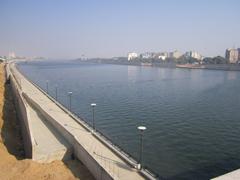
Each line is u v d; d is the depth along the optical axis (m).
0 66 144.62
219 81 116.50
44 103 56.34
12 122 48.94
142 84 108.75
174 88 94.56
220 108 60.06
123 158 25.77
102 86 103.88
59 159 28.69
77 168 26.58
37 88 82.44
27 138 34.91
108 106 63.53
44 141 32.00
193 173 28.48
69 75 160.12
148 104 65.19
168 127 45.25
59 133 35.41
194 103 65.94
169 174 28.19
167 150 34.84
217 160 31.89
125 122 48.41
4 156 28.66
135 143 37.38
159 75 155.12
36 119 43.03
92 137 32.31
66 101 71.75
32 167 25.39
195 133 42.03
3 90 74.50
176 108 60.22
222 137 40.19
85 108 61.81
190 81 118.12
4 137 38.09
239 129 44.09
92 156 25.08
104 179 22.45
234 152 34.38
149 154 33.41
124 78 136.62
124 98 74.69
